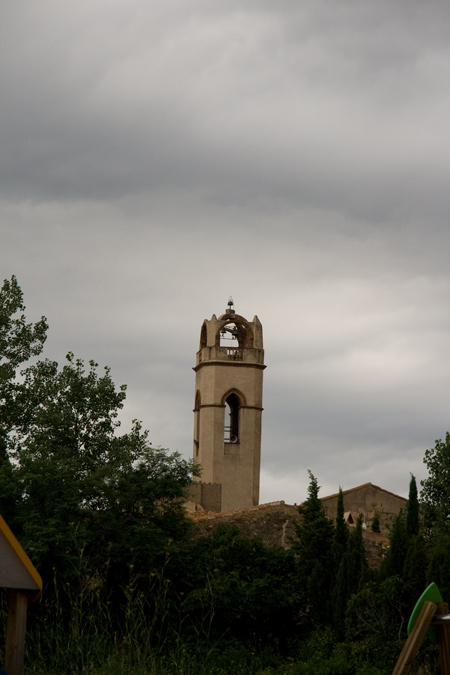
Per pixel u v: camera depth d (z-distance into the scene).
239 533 39.88
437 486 44.22
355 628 33.00
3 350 51.28
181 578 37.88
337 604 35.94
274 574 38.72
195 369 94.38
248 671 32.69
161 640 35.06
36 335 52.38
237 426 90.44
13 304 52.34
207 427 89.69
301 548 38.91
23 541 34.53
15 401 49.88
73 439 45.97
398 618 32.38
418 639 14.74
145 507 39.28
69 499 36.56
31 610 32.34
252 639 37.62
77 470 42.88
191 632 36.00
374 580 35.81
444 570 32.81
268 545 41.94
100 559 36.75
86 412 46.53
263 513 42.34
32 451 38.75
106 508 38.84
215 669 30.44
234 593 37.19
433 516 43.62
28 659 27.72
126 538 37.62
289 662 34.62
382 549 40.88
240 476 88.94
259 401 90.62
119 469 41.31
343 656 32.28
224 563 38.19
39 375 51.75
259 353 91.19
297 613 38.50
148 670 27.20
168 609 36.00
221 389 90.12
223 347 91.12
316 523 38.81
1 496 36.47
